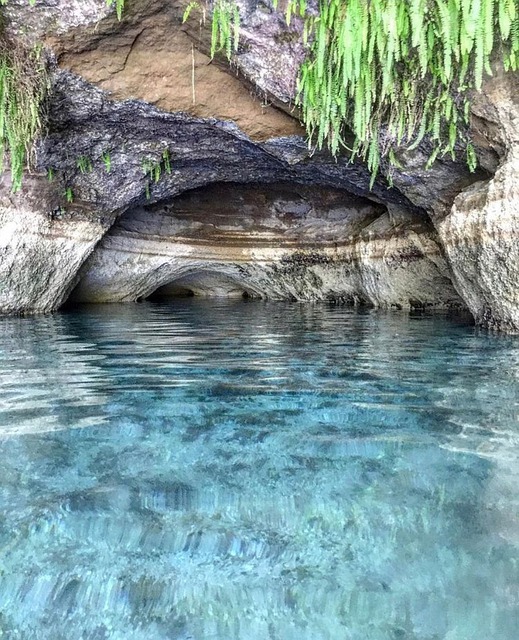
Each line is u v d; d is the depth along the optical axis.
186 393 3.81
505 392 3.79
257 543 2.03
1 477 2.47
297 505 2.27
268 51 4.79
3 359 4.97
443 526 2.11
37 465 2.60
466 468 2.57
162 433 3.03
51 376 4.28
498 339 6.06
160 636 1.61
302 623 1.65
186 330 7.30
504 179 5.29
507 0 3.54
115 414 3.33
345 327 7.62
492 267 5.89
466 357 5.06
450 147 5.16
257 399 3.67
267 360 5.03
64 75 5.08
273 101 5.46
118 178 7.63
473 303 6.92
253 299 15.17
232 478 2.49
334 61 4.36
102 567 1.89
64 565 1.90
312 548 2.00
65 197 7.52
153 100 5.48
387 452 2.77
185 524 2.14
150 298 15.20
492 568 1.88
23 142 5.30
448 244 6.61
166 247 11.93
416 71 4.48
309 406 3.51
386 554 1.96
